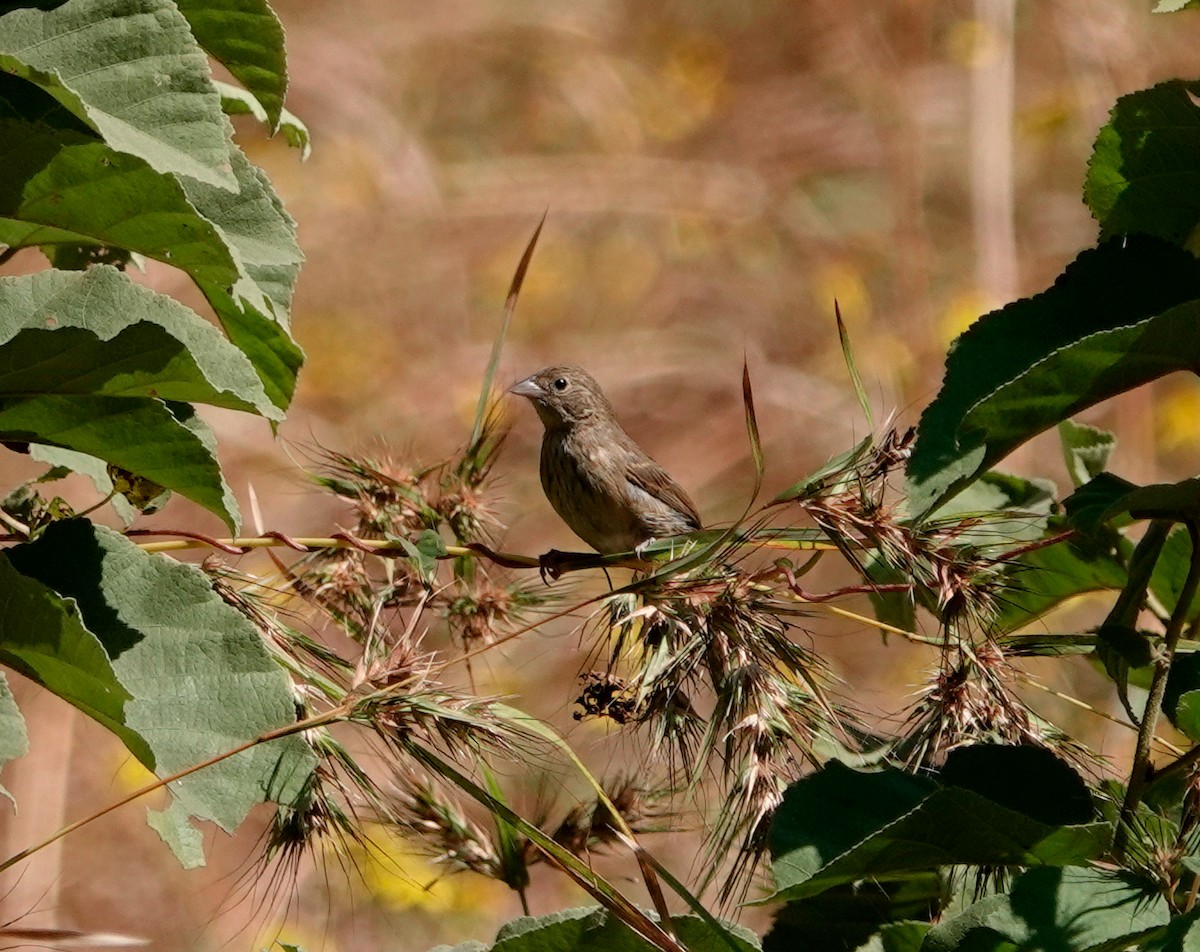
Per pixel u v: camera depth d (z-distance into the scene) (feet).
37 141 16.01
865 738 20.26
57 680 15.85
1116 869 16.31
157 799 48.57
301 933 45.78
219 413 59.16
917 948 18.80
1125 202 19.43
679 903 42.01
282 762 17.10
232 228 17.95
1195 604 21.95
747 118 75.15
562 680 44.73
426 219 70.69
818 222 72.59
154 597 17.12
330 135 71.82
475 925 46.39
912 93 71.10
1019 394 15.96
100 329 16.61
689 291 71.56
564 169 73.46
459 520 23.65
